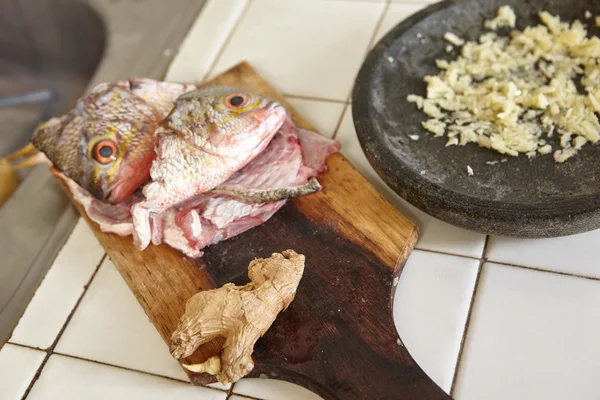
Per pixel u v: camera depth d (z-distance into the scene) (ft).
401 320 1.58
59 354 1.68
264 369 1.54
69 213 1.90
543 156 1.66
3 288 1.81
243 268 1.68
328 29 2.13
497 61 1.86
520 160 1.66
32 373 1.66
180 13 2.30
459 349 1.53
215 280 1.67
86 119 1.79
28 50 2.56
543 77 1.82
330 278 1.62
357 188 1.74
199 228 1.69
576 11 1.87
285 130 1.81
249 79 2.03
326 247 1.66
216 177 1.69
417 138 1.75
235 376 1.48
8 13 2.48
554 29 1.87
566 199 1.49
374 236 1.66
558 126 1.70
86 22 2.42
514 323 1.53
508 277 1.59
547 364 1.48
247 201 1.72
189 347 1.52
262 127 1.68
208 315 1.50
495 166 1.66
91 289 1.76
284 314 1.59
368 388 1.47
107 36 2.29
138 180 1.77
